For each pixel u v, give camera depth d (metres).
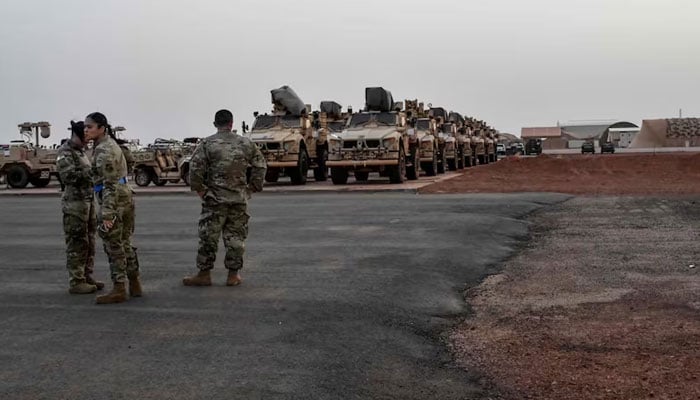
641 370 4.79
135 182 29.34
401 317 6.20
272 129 26.31
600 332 5.77
